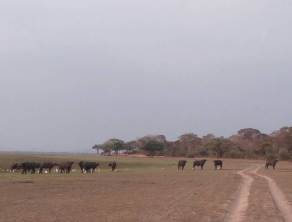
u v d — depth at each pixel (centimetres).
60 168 5469
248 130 16775
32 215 1764
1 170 5866
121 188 3014
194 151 16875
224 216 1784
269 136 15800
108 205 2070
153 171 5847
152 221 1634
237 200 2361
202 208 1972
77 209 1933
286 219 1789
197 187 3095
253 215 1812
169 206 2033
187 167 7669
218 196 2469
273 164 6931
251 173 5272
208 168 7231
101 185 3256
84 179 3934
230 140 15488
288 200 2362
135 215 1766
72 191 2777
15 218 1691
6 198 2359
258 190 2850
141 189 2938
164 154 17575
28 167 5181
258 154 14325
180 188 3012
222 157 14912
